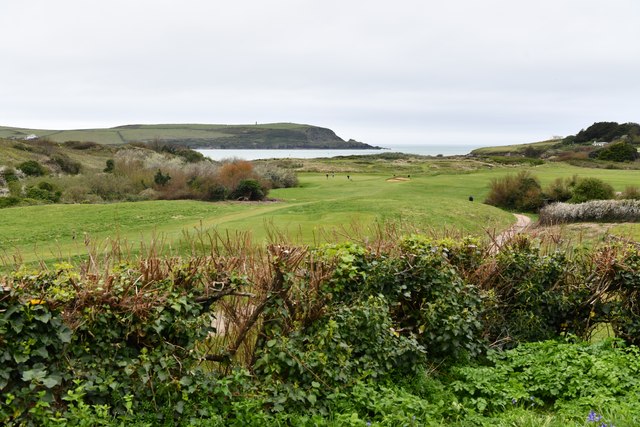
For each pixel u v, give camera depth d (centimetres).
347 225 2205
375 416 478
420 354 589
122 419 427
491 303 703
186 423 453
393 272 634
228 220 2581
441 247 674
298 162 9200
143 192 4378
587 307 750
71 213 2995
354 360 552
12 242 2147
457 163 8850
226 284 517
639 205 2898
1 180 4684
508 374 600
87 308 441
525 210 4184
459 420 488
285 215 2648
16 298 406
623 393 536
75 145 8200
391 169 7944
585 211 2920
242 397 488
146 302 468
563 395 541
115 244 650
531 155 12456
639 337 726
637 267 727
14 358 399
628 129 13438
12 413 396
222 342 558
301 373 510
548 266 739
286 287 545
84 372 434
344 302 594
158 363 463
